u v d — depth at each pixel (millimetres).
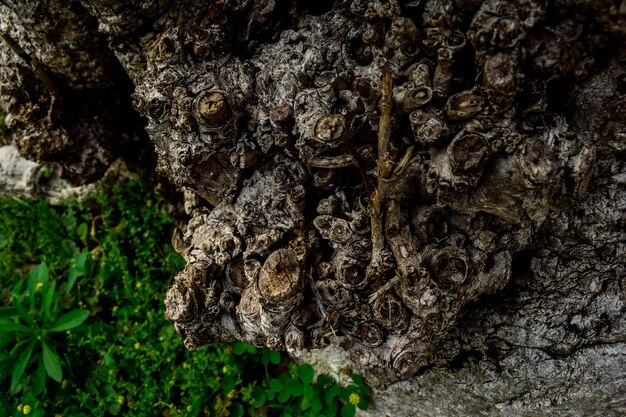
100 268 3084
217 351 2574
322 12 1649
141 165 2750
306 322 1562
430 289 1433
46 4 1640
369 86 1438
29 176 3273
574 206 1501
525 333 1737
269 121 1558
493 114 1248
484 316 1775
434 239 1487
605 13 1146
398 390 2148
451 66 1311
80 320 2752
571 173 1266
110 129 2375
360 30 1494
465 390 1931
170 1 1501
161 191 2562
